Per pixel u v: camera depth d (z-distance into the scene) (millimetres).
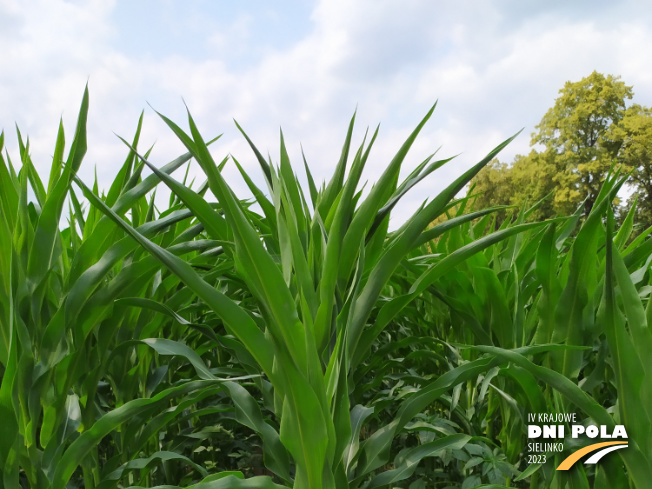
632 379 1159
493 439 1937
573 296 1419
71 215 1654
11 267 1066
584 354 1435
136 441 1534
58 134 1344
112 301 1288
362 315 1219
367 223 1186
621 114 23484
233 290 2180
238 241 878
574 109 24266
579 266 1397
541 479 1517
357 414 1302
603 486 1272
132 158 1444
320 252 1272
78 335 1264
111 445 1763
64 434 1267
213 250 1694
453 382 1272
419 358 2291
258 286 915
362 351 1338
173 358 1886
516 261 1914
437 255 2133
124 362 1539
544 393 1558
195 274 921
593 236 1357
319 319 1060
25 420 1145
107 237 1405
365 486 1188
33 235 1267
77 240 1760
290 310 889
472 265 1691
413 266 1831
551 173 23344
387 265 1240
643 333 1172
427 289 1818
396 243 1243
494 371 1613
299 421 902
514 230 1365
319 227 1270
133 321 1593
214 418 1946
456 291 1825
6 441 1048
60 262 1431
